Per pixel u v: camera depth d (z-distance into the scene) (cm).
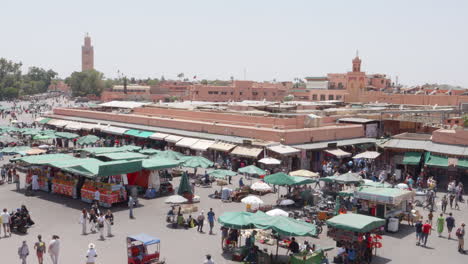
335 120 5803
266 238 2456
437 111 6166
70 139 5909
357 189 2867
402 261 2227
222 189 3416
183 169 4525
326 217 2788
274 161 3819
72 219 2820
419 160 4162
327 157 4694
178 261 2148
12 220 2603
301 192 3222
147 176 3506
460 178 4141
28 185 3569
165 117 6462
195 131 5406
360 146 4975
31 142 5934
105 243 2388
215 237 2533
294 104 7719
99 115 7056
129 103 8000
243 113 5859
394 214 2788
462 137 4122
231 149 4584
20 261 2119
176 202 2719
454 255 2330
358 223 2127
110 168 3116
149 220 2833
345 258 2136
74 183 3338
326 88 13975
